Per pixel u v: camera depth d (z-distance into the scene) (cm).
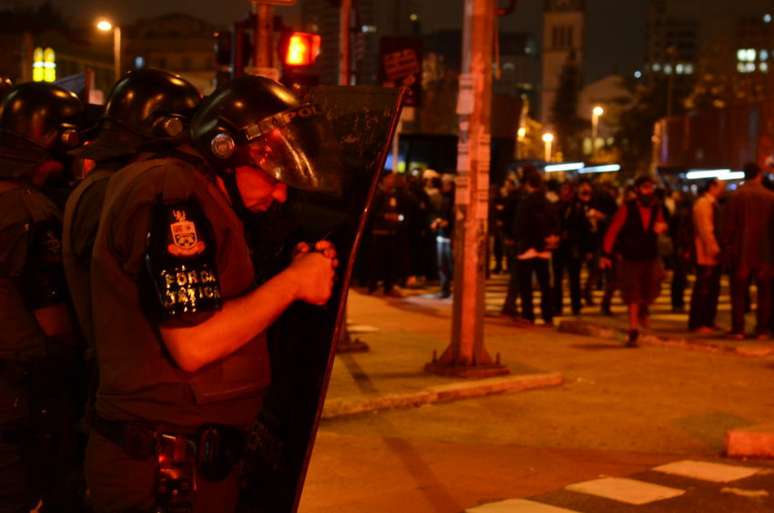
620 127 11819
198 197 273
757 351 1152
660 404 887
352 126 299
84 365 384
